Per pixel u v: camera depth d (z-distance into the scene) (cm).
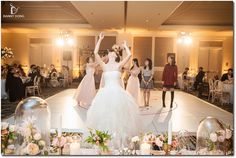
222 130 276
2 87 781
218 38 1307
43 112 298
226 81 805
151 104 747
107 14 784
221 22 1091
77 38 1302
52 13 948
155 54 1316
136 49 1314
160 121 537
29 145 251
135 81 673
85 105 712
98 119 368
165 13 754
